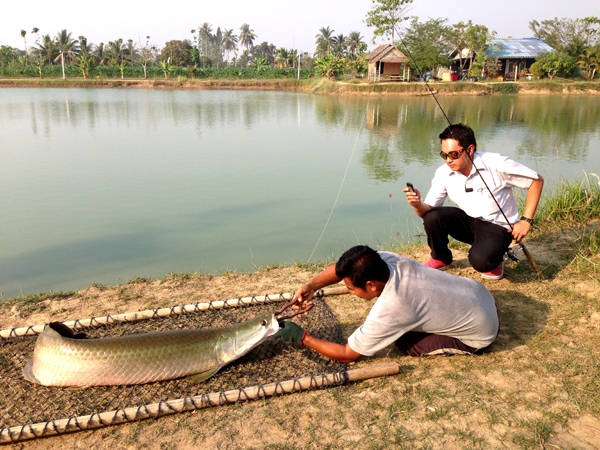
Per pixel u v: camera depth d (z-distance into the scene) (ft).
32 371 11.97
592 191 23.39
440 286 11.52
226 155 62.95
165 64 251.19
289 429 10.23
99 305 16.28
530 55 188.96
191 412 10.78
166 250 29.58
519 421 10.19
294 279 18.16
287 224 34.40
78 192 44.62
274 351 12.94
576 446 9.49
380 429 10.14
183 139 76.64
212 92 204.74
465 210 15.90
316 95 182.91
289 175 50.80
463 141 14.89
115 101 150.82
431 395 11.07
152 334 11.75
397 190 43.98
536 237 20.43
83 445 9.98
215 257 28.12
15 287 24.16
